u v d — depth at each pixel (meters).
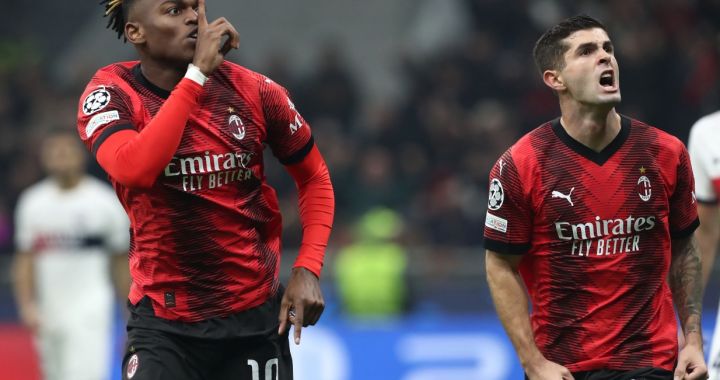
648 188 16.05
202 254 15.53
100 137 14.88
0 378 34.84
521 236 16.41
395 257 35.41
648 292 16.19
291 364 16.62
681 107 44.75
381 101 52.84
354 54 58.56
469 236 42.25
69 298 30.97
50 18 61.25
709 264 20.25
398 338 34.09
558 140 16.20
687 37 46.44
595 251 16.11
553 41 16.11
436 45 56.97
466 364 33.94
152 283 15.77
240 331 15.86
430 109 47.62
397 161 46.16
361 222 39.84
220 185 15.39
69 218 30.92
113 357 34.06
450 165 45.69
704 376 16.20
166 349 15.69
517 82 47.94
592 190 16.02
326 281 35.53
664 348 16.25
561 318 16.39
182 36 15.04
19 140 49.94
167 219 15.35
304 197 16.73
